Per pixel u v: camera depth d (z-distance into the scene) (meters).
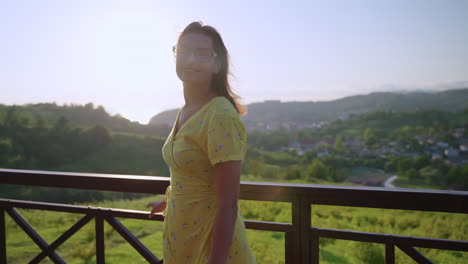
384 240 1.30
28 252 4.68
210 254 0.97
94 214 1.73
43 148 53.50
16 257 4.47
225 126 0.98
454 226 5.54
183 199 1.09
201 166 1.06
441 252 4.12
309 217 1.40
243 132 1.02
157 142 64.25
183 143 1.06
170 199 1.15
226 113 1.00
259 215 7.03
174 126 1.17
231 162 0.97
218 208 0.97
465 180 58.47
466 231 5.23
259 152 82.00
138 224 5.88
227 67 1.16
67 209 1.79
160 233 5.24
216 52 1.11
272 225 1.46
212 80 1.13
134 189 1.66
